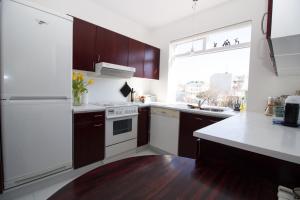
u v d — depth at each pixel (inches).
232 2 93.0
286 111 47.2
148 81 143.4
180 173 27.0
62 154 69.3
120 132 96.5
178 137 96.9
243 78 97.6
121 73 107.5
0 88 53.0
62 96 67.6
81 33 84.5
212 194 21.7
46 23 61.3
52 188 66.4
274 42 38.4
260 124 48.1
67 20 67.4
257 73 81.8
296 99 45.9
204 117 84.2
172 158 32.5
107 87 113.9
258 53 81.4
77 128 74.5
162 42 133.8
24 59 56.7
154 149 113.5
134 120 104.3
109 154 90.0
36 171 62.1
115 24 113.2
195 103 119.7
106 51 96.7
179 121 96.2
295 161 24.5
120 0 97.0
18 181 58.2
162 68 134.7
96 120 82.7
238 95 99.8
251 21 86.0
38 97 61.0
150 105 114.6
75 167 74.7
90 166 82.5
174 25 124.6
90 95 104.9
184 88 128.9
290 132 38.9
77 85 88.7
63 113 68.5
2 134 54.1
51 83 63.9
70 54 69.3
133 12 111.1
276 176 28.9
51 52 63.2
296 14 33.6
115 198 20.1
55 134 66.5
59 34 65.2
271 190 23.2
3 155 54.5
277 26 35.4
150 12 110.4
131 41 111.6
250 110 84.3
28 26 57.0
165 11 108.1
